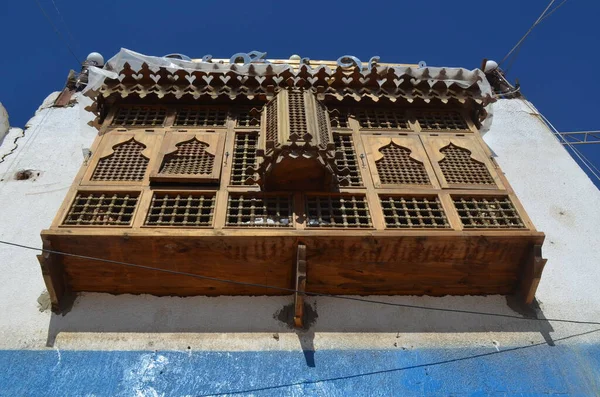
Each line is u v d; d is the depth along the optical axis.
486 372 4.52
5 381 4.25
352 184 5.20
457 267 4.87
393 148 5.69
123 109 6.05
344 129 5.91
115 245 4.54
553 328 4.94
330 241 4.61
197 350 4.52
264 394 4.25
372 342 4.68
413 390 4.35
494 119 8.45
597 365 4.65
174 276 4.78
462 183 5.27
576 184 7.06
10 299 4.95
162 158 5.29
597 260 5.86
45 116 7.80
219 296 4.94
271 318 4.80
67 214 4.69
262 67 6.25
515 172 7.26
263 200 5.00
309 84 6.17
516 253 4.84
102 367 4.38
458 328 4.84
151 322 4.71
